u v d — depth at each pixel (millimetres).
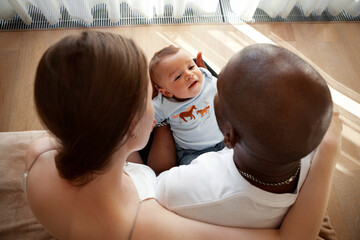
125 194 636
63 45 396
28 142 1008
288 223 605
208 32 1743
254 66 439
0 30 1688
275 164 499
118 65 405
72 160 464
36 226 880
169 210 665
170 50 1014
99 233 574
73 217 567
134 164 811
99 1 1732
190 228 605
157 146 1062
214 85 1081
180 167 728
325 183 615
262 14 1823
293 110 414
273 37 1733
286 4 1669
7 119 1445
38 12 1748
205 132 1063
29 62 1600
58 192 563
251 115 441
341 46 1711
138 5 1668
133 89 427
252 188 578
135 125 492
